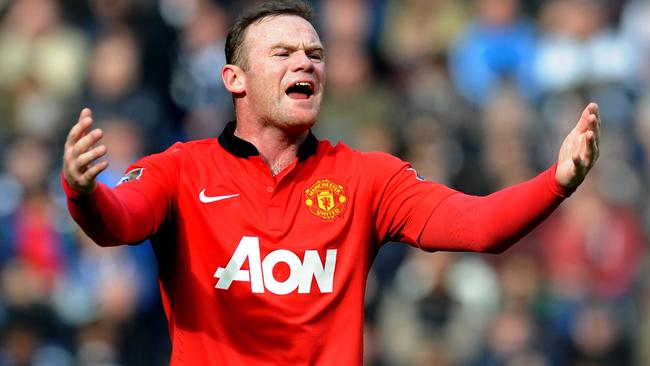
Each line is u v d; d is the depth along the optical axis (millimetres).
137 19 47562
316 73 17203
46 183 42406
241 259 16531
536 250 39656
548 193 15656
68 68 47156
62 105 45531
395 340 38094
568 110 45500
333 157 17359
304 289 16484
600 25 48250
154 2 48250
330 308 16562
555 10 48156
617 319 39375
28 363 38781
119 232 15609
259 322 16438
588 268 40375
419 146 41875
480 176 41188
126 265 40000
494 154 42219
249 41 17375
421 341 37938
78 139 14758
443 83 44938
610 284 40344
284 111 17031
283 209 16781
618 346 38969
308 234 16672
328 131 42938
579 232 40750
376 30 47312
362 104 43438
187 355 16750
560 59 46969
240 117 17594
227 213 16750
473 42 47344
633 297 40250
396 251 38875
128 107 43969
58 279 40281
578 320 39125
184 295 16797
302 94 17344
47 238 40812
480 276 38969
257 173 17000
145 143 42906
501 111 44000
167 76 46406
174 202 16906
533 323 38531
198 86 46250
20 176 42375
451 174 41469
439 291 38281
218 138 17562
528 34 47750
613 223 41125
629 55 47438
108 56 45562
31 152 42906
